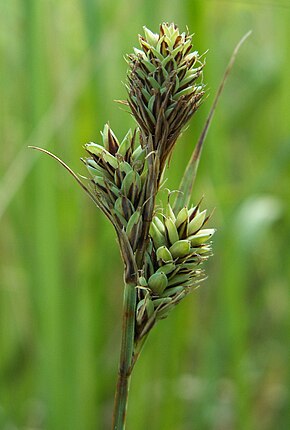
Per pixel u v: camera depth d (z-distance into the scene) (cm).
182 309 34
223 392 41
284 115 38
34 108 32
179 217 18
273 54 43
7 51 35
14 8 35
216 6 42
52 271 32
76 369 32
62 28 36
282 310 41
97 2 33
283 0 31
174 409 35
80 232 34
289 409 37
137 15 34
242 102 43
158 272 18
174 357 35
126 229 18
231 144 43
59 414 32
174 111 18
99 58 33
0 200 32
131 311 18
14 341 39
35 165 32
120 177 18
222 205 35
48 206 32
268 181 36
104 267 34
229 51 43
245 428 35
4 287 39
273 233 41
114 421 19
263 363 43
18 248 35
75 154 34
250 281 42
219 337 35
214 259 38
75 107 35
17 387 39
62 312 32
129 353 18
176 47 18
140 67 18
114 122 34
